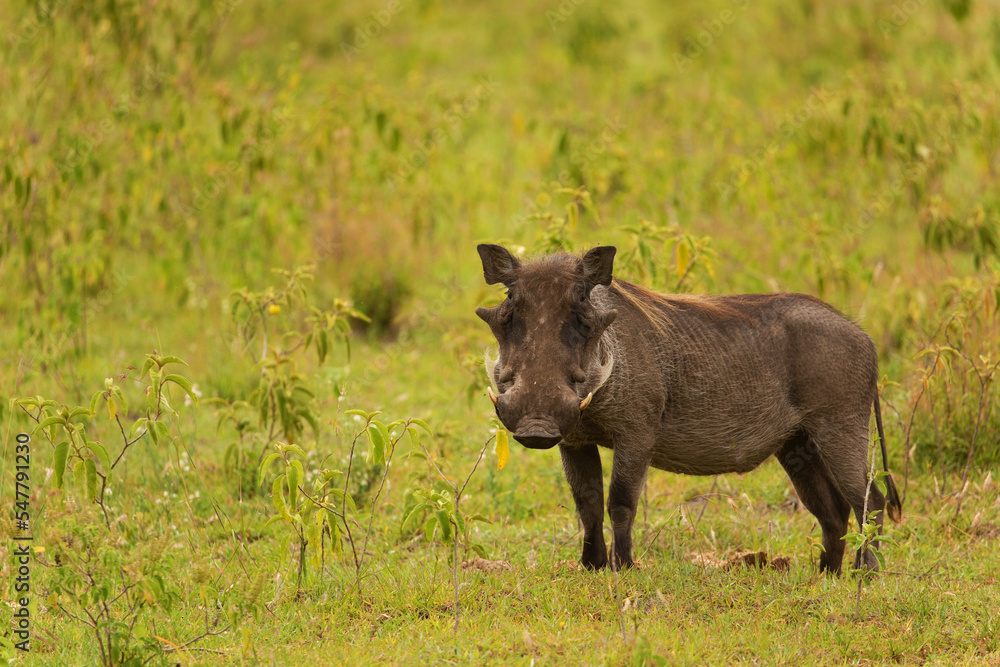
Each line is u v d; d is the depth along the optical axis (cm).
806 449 1961
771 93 5156
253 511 2222
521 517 2262
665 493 2325
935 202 3156
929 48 4897
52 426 1652
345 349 3469
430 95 4334
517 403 1559
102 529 1584
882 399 2570
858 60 5269
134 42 3691
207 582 1534
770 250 3431
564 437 1738
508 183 4291
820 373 1889
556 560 1936
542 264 1664
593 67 5850
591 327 1641
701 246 2366
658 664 1392
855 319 2038
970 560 1930
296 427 2280
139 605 1512
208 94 3791
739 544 2075
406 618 1659
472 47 6394
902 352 2894
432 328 3656
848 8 5566
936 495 2252
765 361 1884
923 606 1673
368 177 3888
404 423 1694
